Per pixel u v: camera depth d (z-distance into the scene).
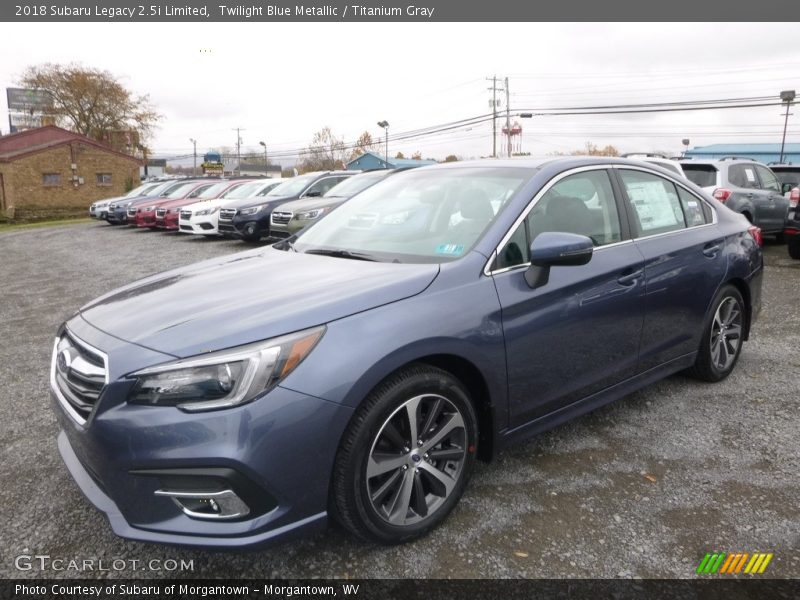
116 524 2.21
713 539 2.51
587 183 3.41
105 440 2.15
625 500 2.80
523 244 2.94
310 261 3.10
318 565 2.42
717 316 4.09
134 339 2.29
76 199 40.81
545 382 2.94
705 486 2.91
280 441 2.13
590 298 3.09
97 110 56.31
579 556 2.42
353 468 2.29
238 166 83.94
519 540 2.53
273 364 2.16
